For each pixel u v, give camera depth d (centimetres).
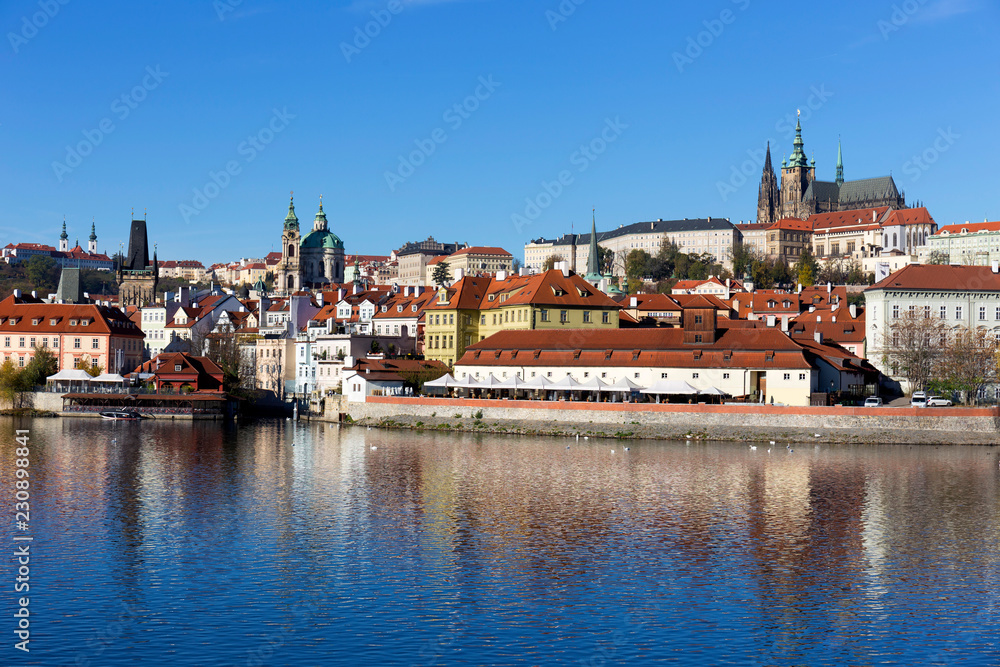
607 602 7762
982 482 12756
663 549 9312
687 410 17338
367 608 7575
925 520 10556
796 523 10388
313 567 8612
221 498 11556
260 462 14450
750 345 18512
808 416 16762
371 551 9162
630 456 15000
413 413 19775
